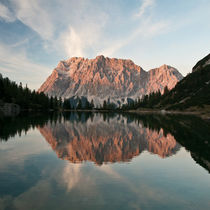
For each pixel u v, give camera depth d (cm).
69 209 965
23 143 2684
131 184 1305
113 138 3225
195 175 1502
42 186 1242
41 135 3412
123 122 6619
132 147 2525
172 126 4997
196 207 1012
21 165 1697
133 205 1020
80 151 2269
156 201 1070
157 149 2414
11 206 985
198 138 3189
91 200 1064
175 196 1138
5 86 14825
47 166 1677
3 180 1337
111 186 1266
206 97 14462
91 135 3538
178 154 2169
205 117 8069
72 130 4200
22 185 1255
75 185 1270
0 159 1881
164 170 1617
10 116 8169
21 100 15338
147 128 4672
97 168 1647
